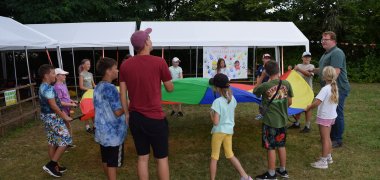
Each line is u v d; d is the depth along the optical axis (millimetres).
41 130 6844
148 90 3078
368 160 4871
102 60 3471
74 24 10977
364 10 15953
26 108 9375
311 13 16141
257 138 6039
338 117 5359
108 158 3500
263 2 15836
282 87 4008
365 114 7949
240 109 8695
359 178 4262
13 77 13422
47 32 10367
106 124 3410
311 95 5953
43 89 4109
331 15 15477
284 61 15859
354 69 15094
